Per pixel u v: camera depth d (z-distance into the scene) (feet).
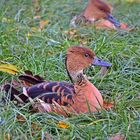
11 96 36.29
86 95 35.24
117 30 50.39
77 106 35.06
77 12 59.36
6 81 39.73
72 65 36.42
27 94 35.91
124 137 32.94
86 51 36.65
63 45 45.75
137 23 55.31
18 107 35.83
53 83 36.24
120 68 42.06
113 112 35.24
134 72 41.11
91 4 56.90
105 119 34.40
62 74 40.65
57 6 58.95
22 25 51.39
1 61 41.96
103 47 44.55
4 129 33.24
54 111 35.04
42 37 47.21
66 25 54.34
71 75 36.45
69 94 35.29
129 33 48.85
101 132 33.17
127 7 64.39
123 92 38.70
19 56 43.42
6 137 32.83
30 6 58.90
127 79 40.63
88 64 36.68
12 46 44.68
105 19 56.54
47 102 35.35
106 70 41.19
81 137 32.81
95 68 42.04
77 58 36.45
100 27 53.47
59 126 33.76
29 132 33.27
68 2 60.64
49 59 42.60
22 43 46.03
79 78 36.04
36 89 36.01
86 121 34.53
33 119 34.24
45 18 55.36
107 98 38.45
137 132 33.22
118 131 33.50
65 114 34.94
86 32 50.60
